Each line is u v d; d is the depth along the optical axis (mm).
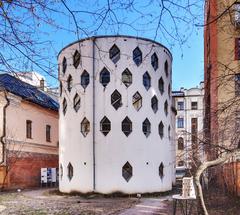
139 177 26531
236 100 10352
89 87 27281
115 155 26500
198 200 4219
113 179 26281
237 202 16406
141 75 27484
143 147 27000
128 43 27031
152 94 28031
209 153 9492
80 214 17531
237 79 11102
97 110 27125
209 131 11062
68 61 21109
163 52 29250
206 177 14734
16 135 31641
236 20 7516
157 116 28266
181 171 39750
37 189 32719
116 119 26750
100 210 18906
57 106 39562
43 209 19328
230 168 17312
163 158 28375
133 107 27016
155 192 27109
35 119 35156
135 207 19984
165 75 29641
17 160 31656
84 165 27094
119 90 26891
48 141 37750
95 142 26922
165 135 29000
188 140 10648
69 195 27125
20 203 22078
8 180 30234
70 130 28188
